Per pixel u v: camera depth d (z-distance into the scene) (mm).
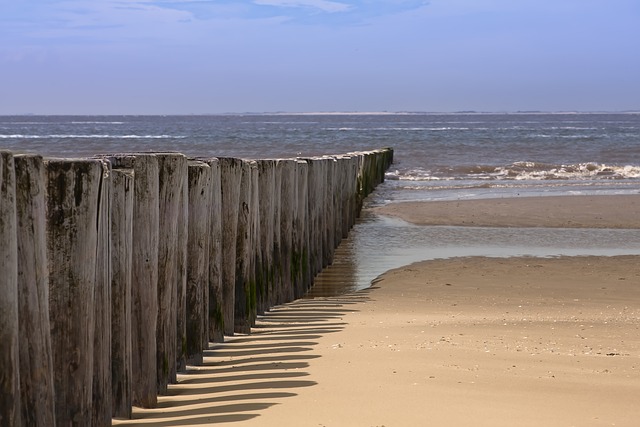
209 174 7680
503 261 15273
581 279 13477
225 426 5176
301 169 12516
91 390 4934
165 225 6332
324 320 9969
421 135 79938
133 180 5613
